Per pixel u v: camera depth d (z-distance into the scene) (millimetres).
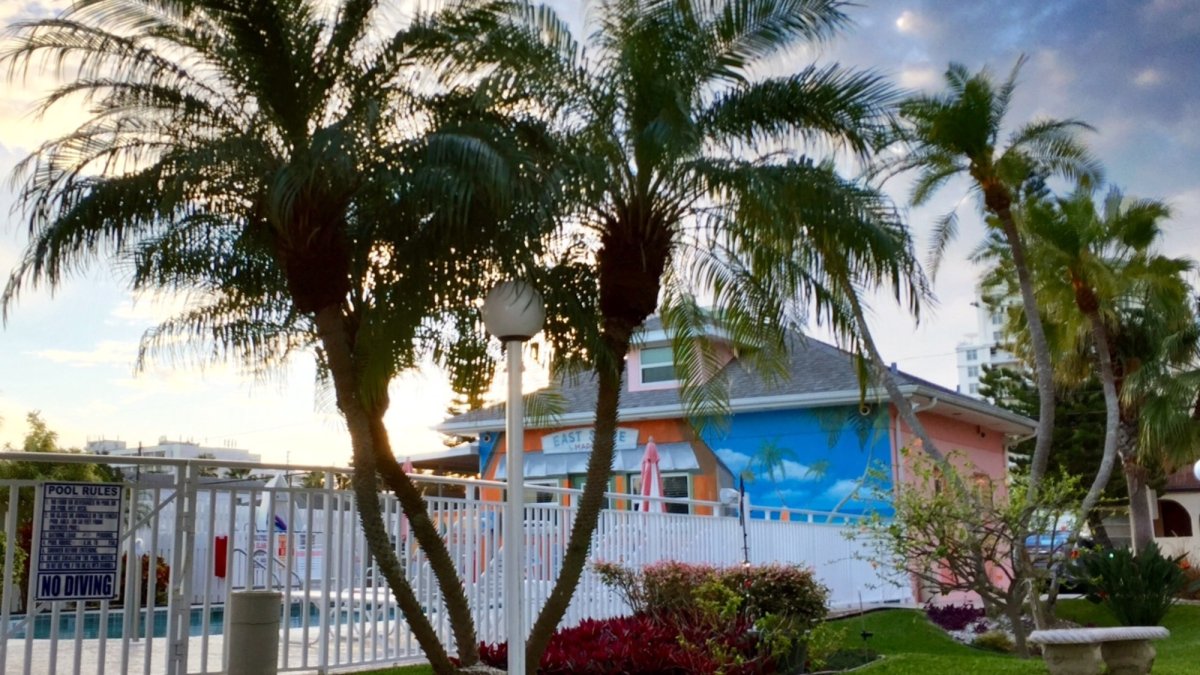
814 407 24109
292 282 8078
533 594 12125
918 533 14742
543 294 9000
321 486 10570
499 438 27750
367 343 8461
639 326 9648
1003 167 18562
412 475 10984
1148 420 25062
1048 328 25625
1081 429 40594
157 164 7629
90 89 7938
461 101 8500
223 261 8953
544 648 8898
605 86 9258
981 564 14383
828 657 12508
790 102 9219
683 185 9141
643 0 9305
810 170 8789
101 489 8602
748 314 10906
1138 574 18359
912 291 8836
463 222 7617
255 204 8141
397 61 8359
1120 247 23109
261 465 9570
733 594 11648
